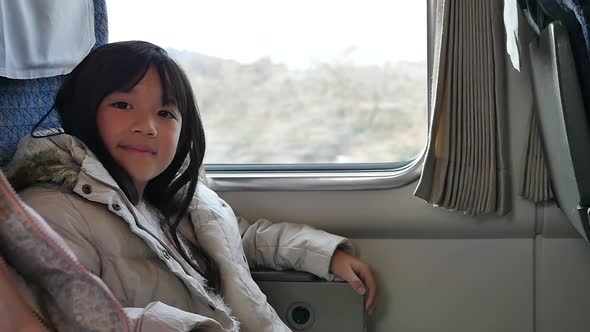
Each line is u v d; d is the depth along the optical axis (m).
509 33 1.53
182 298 1.25
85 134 1.31
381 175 1.82
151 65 1.34
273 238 1.74
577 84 1.28
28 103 1.45
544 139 1.60
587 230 1.43
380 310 1.85
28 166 1.20
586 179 1.35
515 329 1.82
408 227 1.81
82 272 0.93
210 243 1.49
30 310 0.92
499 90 1.68
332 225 1.84
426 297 1.84
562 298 1.80
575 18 1.27
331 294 1.68
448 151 1.71
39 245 0.91
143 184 1.39
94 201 1.19
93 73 1.32
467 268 1.82
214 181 1.86
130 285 1.19
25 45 1.38
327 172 1.87
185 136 1.45
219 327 1.06
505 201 1.72
